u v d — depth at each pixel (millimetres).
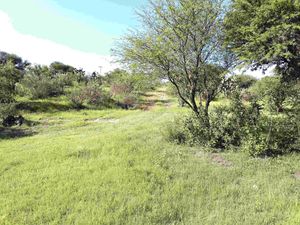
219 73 13023
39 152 11133
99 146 11383
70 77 40688
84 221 6285
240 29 11664
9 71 22641
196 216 6750
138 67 12828
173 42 12266
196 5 11750
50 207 6871
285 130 10844
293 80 13414
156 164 9523
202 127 11969
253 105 11922
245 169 9297
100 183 8062
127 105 31156
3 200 7270
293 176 8812
